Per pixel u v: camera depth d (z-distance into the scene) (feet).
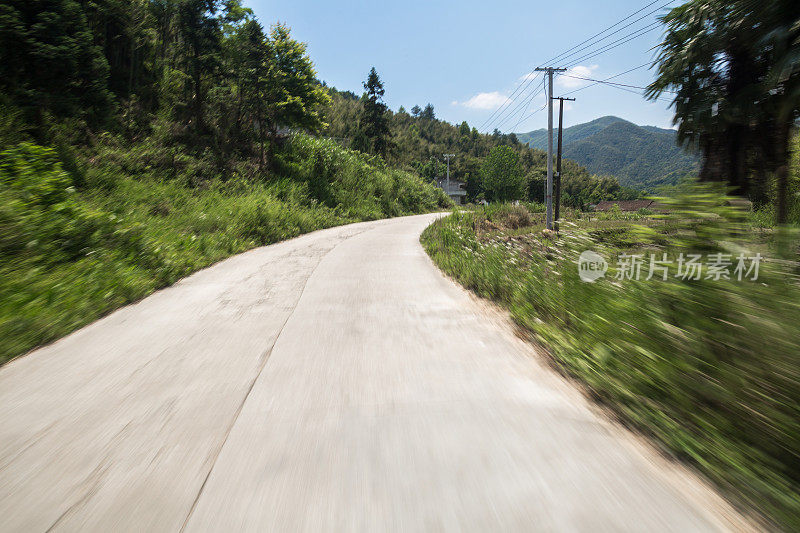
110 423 7.88
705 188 9.10
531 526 5.04
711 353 7.89
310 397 8.90
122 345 12.55
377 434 7.35
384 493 5.72
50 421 8.01
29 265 19.66
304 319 15.12
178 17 72.69
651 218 10.00
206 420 7.96
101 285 18.69
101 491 5.85
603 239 15.67
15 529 5.11
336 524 5.12
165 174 55.26
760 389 6.97
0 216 20.89
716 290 8.26
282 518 5.24
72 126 49.93
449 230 41.24
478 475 6.11
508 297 17.22
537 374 10.13
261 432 7.47
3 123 39.22
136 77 73.61
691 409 7.69
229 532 5.00
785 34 17.76
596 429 7.50
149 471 6.31
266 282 22.20
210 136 75.82
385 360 11.09
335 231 60.18
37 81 47.34
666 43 22.86
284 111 86.69
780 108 19.01
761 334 7.24
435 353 11.60
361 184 112.68
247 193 63.77
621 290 11.19
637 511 5.32
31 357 11.69
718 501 5.56
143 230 28.07
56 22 46.57
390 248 38.04
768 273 7.77
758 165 19.93
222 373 10.30
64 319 14.70
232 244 36.09
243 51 79.30
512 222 65.98
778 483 5.87
